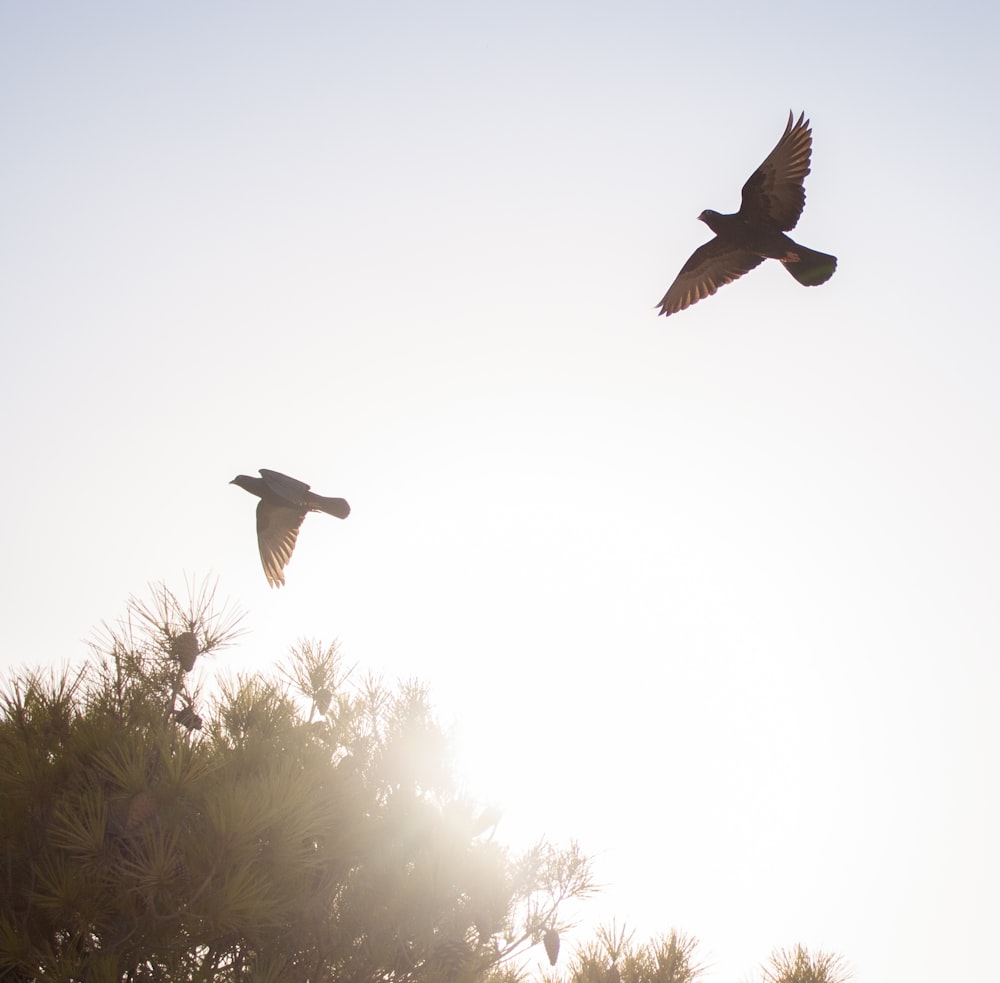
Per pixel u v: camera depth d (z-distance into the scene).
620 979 8.08
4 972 5.30
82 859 5.34
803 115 6.71
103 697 6.21
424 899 6.36
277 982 5.77
